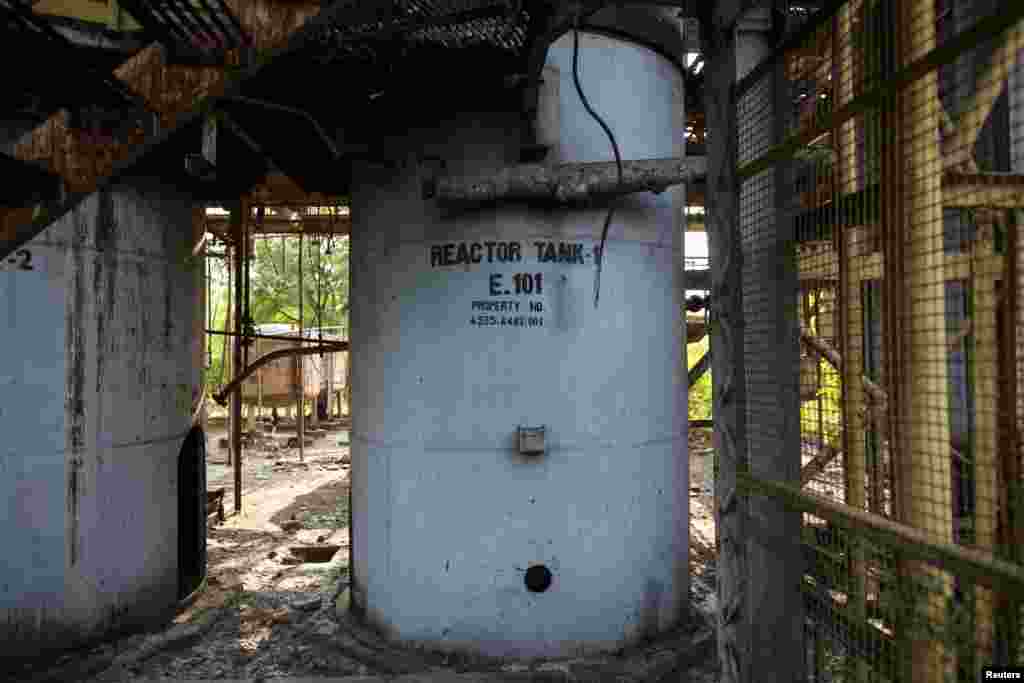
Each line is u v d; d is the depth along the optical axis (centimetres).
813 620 323
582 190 516
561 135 553
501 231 541
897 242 256
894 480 260
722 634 329
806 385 500
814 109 350
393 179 581
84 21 526
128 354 609
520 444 527
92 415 577
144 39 498
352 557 645
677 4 358
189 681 486
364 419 610
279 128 597
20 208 356
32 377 548
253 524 983
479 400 540
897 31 256
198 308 720
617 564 550
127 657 548
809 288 479
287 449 1716
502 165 553
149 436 628
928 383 245
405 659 535
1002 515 315
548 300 541
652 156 593
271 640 595
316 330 2131
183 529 724
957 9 289
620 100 575
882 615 287
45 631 550
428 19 440
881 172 266
